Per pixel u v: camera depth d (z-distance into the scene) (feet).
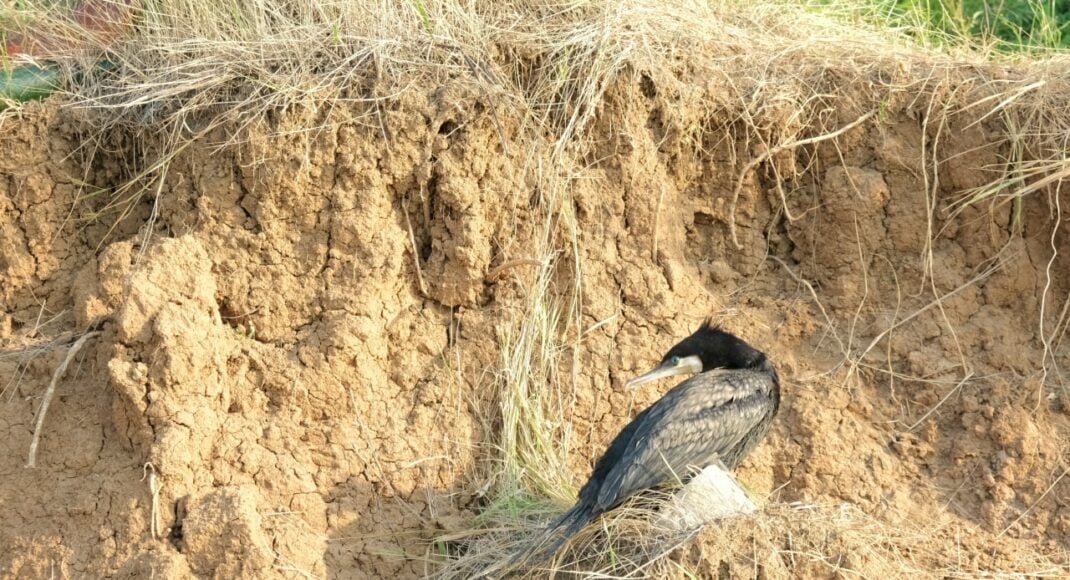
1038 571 20.88
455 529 20.74
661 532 19.06
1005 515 21.54
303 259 21.57
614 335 22.43
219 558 18.99
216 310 20.62
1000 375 22.56
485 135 22.00
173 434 19.53
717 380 19.98
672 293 22.75
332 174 21.61
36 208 21.90
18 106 22.11
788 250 23.81
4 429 20.15
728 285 23.56
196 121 21.84
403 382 21.66
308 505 20.30
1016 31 28.91
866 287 23.15
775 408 20.51
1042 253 23.22
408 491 20.98
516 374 21.79
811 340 23.06
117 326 19.95
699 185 23.61
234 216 21.53
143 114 22.07
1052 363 22.80
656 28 23.79
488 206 22.11
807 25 26.37
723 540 18.65
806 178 23.59
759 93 23.16
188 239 20.84
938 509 21.67
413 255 22.09
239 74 21.83
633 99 22.68
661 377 20.67
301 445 20.72
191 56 22.39
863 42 25.20
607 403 22.20
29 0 23.67
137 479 19.53
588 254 22.61
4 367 20.62
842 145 23.35
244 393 20.81
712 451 19.61
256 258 21.45
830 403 22.44
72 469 19.84
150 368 19.66
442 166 21.80
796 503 20.56
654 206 22.81
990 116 23.11
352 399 21.15
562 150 22.34
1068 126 22.91
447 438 21.45
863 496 21.84
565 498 21.15
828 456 22.02
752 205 23.62
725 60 23.77
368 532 20.51
